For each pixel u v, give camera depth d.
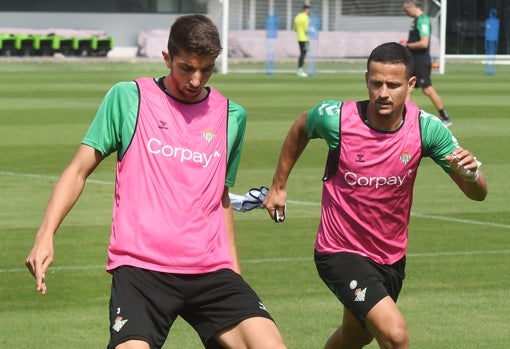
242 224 31.48
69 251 27.72
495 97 82.12
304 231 30.55
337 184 17.09
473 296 23.64
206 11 148.38
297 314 22.09
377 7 134.75
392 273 17.33
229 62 130.00
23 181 39.19
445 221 32.38
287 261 26.75
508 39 138.38
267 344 13.80
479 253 27.98
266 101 75.69
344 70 121.31
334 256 17.08
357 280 16.47
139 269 14.38
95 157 14.77
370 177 16.81
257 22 137.12
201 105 15.01
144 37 143.50
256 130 56.59
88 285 24.28
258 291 23.86
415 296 23.61
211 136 14.90
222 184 14.95
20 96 78.12
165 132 14.74
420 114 16.97
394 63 16.25
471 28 139.00
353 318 17.19
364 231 17.09
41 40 134.88
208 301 14.47
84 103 72.69
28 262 13.88
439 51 123.75
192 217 14.58
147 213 14.54
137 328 13.86
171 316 14.39
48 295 23.41
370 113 16.80
